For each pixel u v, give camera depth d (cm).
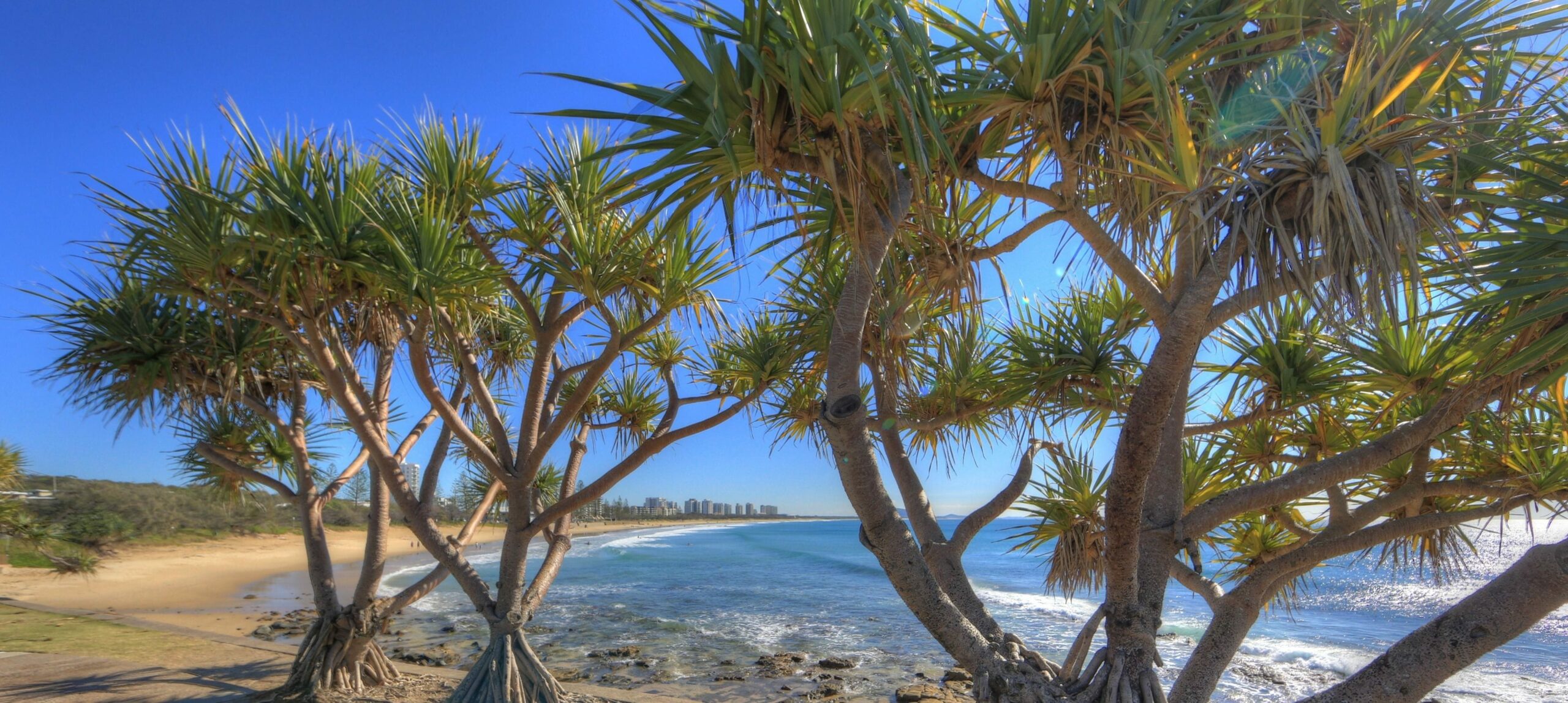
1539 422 348
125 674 684
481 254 520
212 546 3419
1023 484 339
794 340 476
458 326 551
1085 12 221
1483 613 186
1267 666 1162
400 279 428
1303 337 286
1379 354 320
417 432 680
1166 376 206
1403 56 209
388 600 660
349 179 466
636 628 1507
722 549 4853
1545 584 179
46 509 2741
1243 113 249
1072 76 224
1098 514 427
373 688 652
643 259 463
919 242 310
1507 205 210
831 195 288
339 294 483
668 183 238
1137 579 228
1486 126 248
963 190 326
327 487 683
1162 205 239
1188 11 248
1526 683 1054
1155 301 253
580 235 485
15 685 648
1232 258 204
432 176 494
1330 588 2295
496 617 547
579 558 3766
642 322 513
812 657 1187
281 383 716
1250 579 279
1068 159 232
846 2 197
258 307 492
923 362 449
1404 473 391
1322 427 388
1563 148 229
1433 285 260
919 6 253
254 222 412
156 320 570
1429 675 189
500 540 4584
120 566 2527
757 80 201
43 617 1045
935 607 213
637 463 555
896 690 926
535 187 486
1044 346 427
